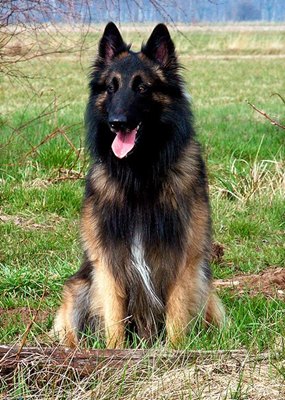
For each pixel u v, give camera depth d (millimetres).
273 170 11344
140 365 4676
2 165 11414
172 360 4789
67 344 5934
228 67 35750
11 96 21812
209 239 6039
